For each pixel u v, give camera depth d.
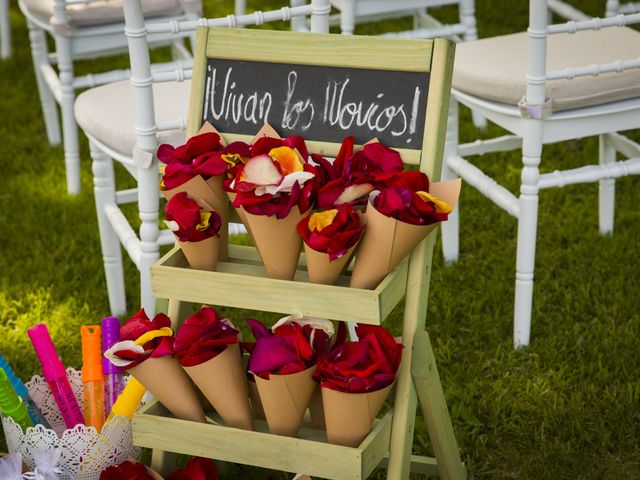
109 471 1.57
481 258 2.70
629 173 2.15
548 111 2.01
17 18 4.83
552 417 2.00
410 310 1.50
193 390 1.54
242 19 1.88
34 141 3.55
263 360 1.42
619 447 1.93
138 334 1.52
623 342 2.24
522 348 2.26
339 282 1.49
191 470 1.60
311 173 1.38
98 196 2.33
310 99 1.54
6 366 1.67
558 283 2.54
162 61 4.08
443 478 1.69
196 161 1.47
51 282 2.64
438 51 1.46
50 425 1.74
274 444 1.45
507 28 4.23
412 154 1.47
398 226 1.36
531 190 2.12
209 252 1.49
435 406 1.56
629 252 2.62
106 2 2.90
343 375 1.38
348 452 1.41
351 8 2.81
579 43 2.38
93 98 2.23
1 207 3.07
